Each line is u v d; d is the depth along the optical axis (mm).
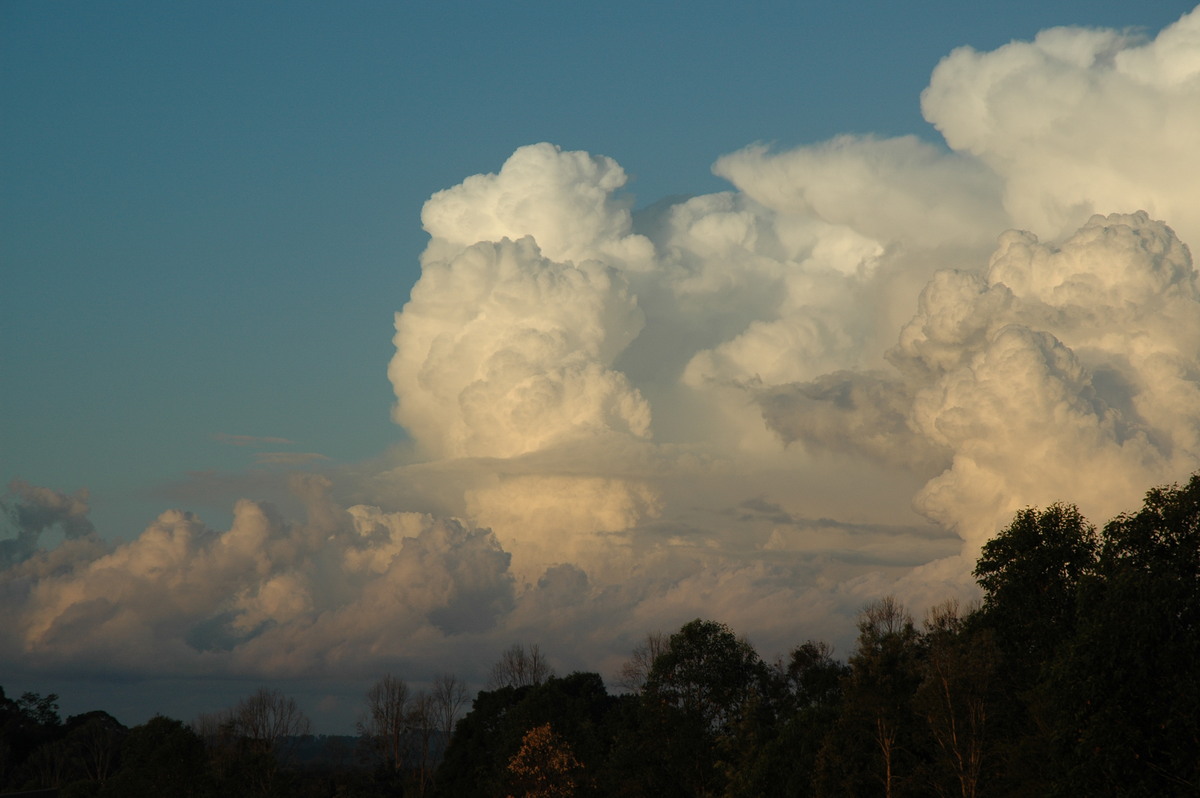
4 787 192250
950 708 70312
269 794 147375
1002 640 75875
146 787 116875
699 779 103938
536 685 145625
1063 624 72438
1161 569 57719
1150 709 52406
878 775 74438
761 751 90125
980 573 78125
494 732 147625
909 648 85500
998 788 68312
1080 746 53938
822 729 86750
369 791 174500
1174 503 60906
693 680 112750
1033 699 66938
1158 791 51781
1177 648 52719
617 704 144750
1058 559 74000
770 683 136625
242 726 184625
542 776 114750
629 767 107250
